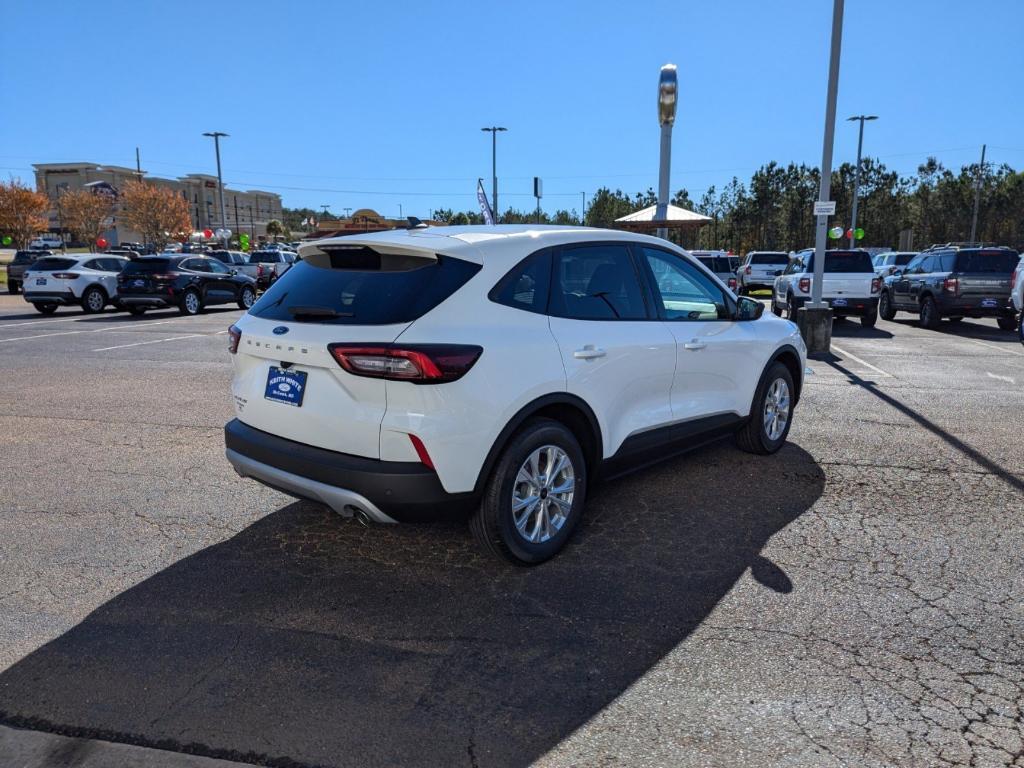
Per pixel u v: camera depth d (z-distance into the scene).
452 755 2.48
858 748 2.49
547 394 3.71
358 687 2.86
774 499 4.88
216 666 3.00
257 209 144.88
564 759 2.46
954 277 14.97
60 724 2.64
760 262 27.56
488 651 3.11
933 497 4.91
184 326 16.52
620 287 4.40
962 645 3.12
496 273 3.65
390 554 4.07
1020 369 10.18
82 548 4.16
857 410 7.52
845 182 54.25
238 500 4.92
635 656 3.06
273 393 3.69
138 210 71.31
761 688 2.83
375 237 3.76
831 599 3.53
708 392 5.04
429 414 3.28
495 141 41.34
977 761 2.43
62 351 12.12
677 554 4.04
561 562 3.95
